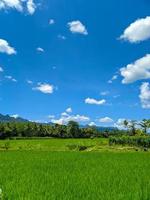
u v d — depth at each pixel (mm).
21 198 11273
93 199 11297
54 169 22766
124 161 31266
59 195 11914
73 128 157500
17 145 85375
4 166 25328
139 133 99375
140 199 11453
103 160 32750
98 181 15945
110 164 27562
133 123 102688
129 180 16422
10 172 20484
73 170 21984
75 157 37906
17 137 134375
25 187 13586
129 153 48375
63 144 85312
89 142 85812
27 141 94750
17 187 13578
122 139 76125
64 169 22719
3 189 13047
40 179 16594
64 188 13484
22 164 27359
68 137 156750
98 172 20578
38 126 154625
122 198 11445
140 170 22000
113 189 13453
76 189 13305
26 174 19078
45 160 32531
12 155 42469
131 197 11672
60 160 32594
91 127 161250
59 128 157750
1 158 36031
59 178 17109
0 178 17016
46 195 11750
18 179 16562
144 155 42875
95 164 27453
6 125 145375
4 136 140000
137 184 14719
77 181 15820
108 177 17578
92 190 13102
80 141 91625
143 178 17172
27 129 150500
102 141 85812
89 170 22000
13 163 28438
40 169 22797
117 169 22734
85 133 158625
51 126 158625
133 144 74312
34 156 40062
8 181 15555
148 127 99688
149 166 25531
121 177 17734
